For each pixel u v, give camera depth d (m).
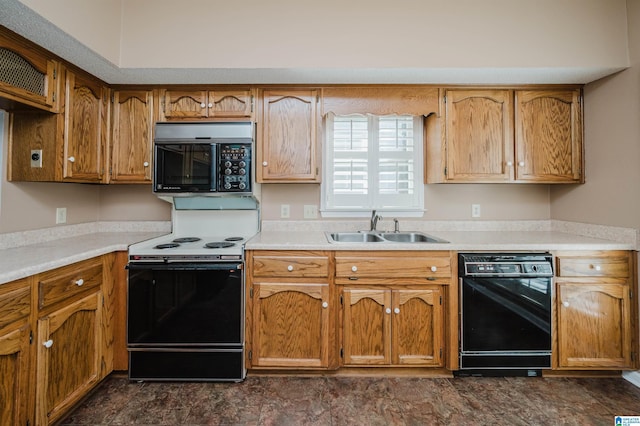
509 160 2.27
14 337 1.30
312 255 1.97
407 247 1.96
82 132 2.01
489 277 1.92
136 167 2.23
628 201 1.98
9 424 1.28
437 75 2.12
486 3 2.02
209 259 1.91
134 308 1.92
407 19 2.01
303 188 2.60
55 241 2.08
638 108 1.92
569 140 2.29
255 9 2.01
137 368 1.93
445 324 1.98
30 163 1.82
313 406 1.73
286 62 1.99
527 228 2.58
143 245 2.01
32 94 1.66
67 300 1.60
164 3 2.00
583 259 1.98
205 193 2.12
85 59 1.85
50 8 1.48
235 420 1.63
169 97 2.23
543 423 1.61
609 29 2.00
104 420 1.62
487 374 2.01
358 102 2.27
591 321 1.96
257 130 2.25
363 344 1.97
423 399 1.80
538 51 2.00
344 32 2.01
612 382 1.96
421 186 2.60
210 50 1.99
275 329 1.96
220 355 1.94
